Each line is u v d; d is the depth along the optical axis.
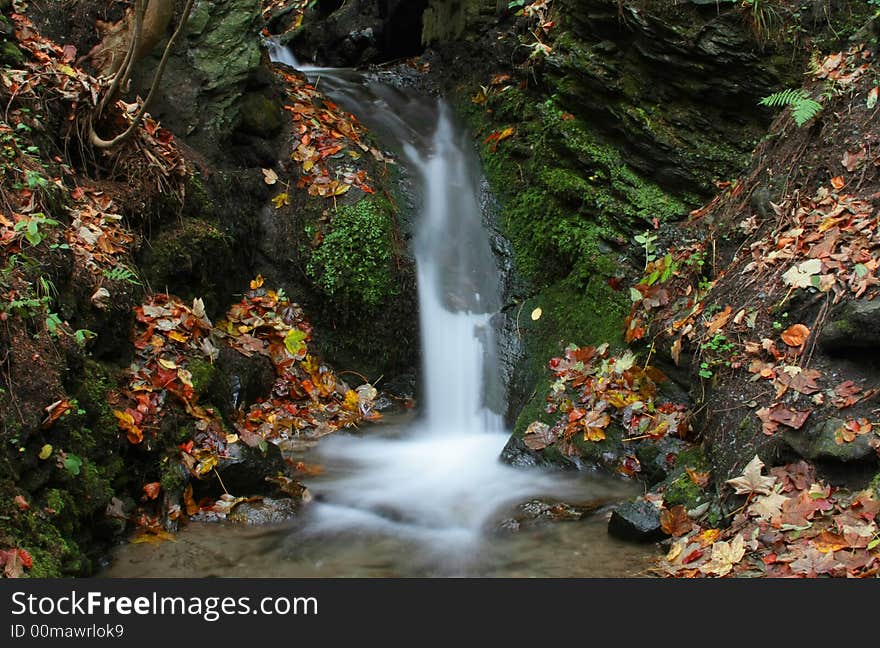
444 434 6.37
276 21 12.47
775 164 5.85
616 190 6.75
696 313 5.48
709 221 6.19
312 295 6.85
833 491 4.03
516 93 7.98
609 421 5.50
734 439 4.62
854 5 6.28
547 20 7.92
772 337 4.87
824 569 3.61
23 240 4.59
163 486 4.70
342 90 8.88
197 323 5.68
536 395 5.98
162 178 6.07
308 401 6.36
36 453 3.94
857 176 5.22
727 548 3.97
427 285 7.07
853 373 4.40
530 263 7.04
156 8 6.18
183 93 6.98
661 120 6.72
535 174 7.31
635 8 6.58
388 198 7.28
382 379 6.79
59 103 5.73
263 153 7.31
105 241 5.27
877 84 5.47
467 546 4.47
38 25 6.28
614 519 4.54
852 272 4.69
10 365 3.98
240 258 6.77
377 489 5.23
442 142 8.32
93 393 4.53
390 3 9.89
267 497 4.94
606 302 6.26
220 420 5.25
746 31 6.40
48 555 3.71
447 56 9.17
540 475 5.43
